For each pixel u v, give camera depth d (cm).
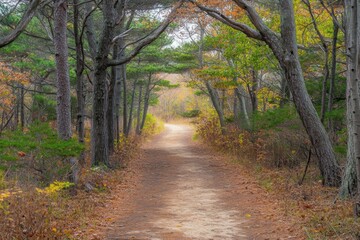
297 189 1148
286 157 1574
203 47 2825
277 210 960
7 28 2056
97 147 1631
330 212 862
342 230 719
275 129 1602
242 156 1994
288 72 1201
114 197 1157
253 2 1892
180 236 762
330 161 1179
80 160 1495
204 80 2644
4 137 1064
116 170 1655
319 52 1828
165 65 3133
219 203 1093
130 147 2573
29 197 846
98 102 1633
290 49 1190
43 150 988
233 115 3112
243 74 2138
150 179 1567
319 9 1694
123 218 920
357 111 779
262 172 1532
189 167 1925
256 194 1191
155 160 2273
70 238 705
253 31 1235
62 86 1187
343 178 1007
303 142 1512
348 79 988
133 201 1136
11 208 748
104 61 1585
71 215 857
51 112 2939
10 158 915
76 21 1406
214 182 1467
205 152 2709
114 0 1661
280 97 1998
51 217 781
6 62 2306
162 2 1877
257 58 1875
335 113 1415
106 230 806
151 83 4044
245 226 840
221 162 2064
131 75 3412
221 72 2072
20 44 2188
